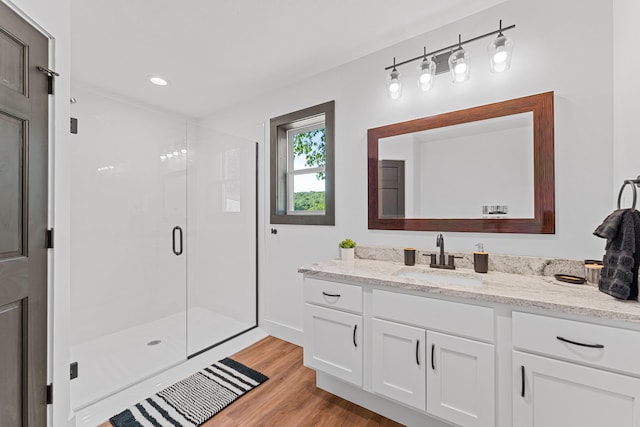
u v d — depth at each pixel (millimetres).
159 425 1527
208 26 1796
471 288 1309
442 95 1847
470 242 1756
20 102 1077
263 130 2783
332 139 2307
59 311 1281
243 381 1936
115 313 2467
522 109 1582
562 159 1482
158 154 2730
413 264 1850
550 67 1513
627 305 1046
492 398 1220
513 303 1159
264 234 2775
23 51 1095
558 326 1091
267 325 2740
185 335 2586
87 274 2314
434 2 1625
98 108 2438
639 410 955
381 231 2090
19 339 1086
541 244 1545
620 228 1128
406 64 1977
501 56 1489
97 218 2367
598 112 1397
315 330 1770
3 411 1021
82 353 2236
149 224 2676
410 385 1425
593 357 1029
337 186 2301
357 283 1595
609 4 1376
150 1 1562
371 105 2133
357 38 1953
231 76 2436
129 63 2211
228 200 2965
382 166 2066
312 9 1662
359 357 1585
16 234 1070
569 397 1069
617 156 1325
